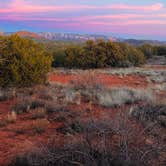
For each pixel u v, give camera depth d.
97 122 5.99
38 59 14.62
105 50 37.22
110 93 13.18
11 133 7.50
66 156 5.12
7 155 5.96
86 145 5.18
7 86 13.85
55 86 15.88
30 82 14.41
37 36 130.25
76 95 12.67
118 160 4.79
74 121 7.84
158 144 5.11
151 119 8.05
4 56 13.66
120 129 5.16
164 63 49.84
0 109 10.43
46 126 8.05
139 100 12.08
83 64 36.00
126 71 30.84
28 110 9.89
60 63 38.66
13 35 14.59
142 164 4.64
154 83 22.06
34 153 5.49
